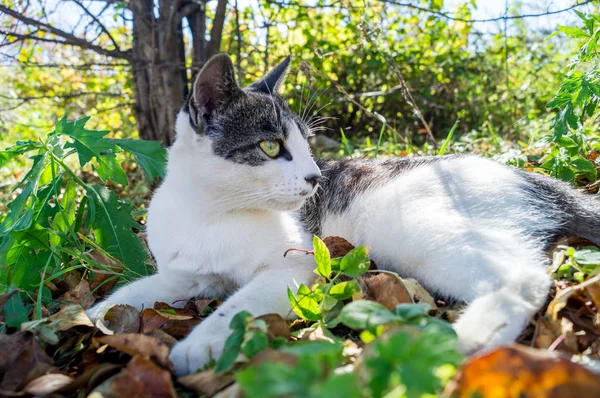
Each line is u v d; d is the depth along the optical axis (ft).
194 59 3.37
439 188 1.51
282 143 1.54
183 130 1.57
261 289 1.34
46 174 1.90
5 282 1.69
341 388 0.62
